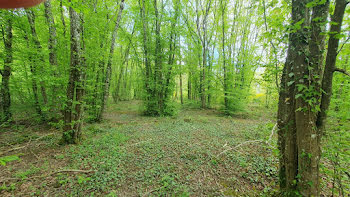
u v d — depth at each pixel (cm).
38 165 346
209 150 439
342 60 363
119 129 652
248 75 1159
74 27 430
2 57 520
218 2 1234
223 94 1107
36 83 575
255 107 1305
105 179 297
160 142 500
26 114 658
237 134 596
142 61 1066
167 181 298
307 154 187
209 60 1407
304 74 184
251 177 315
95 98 783
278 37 223
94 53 633
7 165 342
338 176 216
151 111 1030
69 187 277
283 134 239
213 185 294
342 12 162
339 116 215
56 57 617
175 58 1100
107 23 782
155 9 985
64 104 453
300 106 188
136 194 268
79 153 403
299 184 199
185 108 1416
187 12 1261
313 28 179
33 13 590
